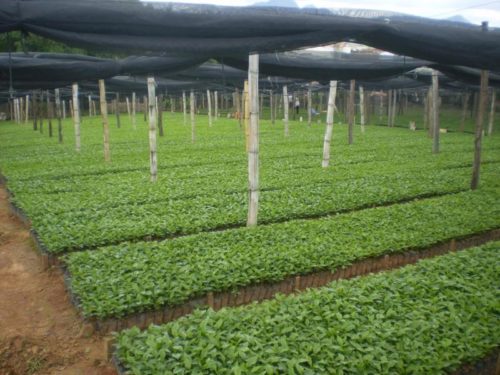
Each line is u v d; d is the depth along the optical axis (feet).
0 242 18.06
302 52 23.11
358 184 23.91
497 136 49.32
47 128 65.87
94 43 12.89
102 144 43.21
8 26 12.07
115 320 11.33
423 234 16.01
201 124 67.10
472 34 16.16
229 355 8.82
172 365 8.66
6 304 13.33
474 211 18.65
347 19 14.53
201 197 21.40
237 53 14.05
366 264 14.35
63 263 14.89
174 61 21.90
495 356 9.46
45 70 20.29
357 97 90.38
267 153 35.60
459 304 10.85
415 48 15.88
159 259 13.73
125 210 19.30
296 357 8.86
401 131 55.57
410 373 8.57
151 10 12.94
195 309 11.09
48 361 10.66
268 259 13.56
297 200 20.58
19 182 25.84
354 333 9.69
